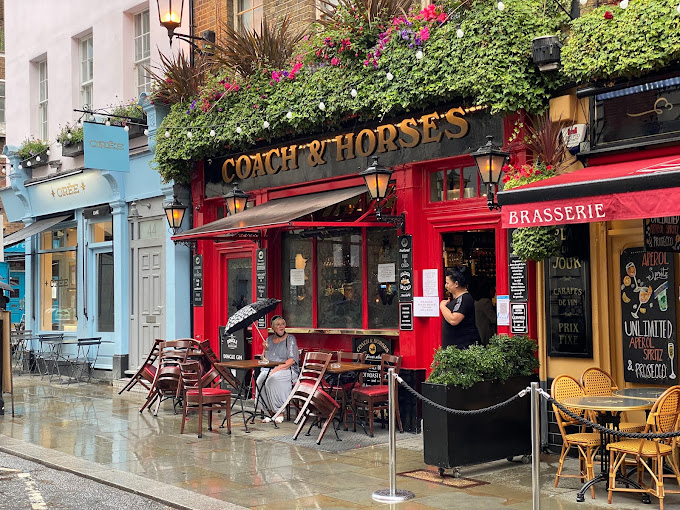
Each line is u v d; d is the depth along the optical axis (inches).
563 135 331.3
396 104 396.5
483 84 344.5
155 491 289.9
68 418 462.9
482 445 309.7
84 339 637.3
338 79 424.8
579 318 331.3
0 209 944.9
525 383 327.0
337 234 466.6
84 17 684.7
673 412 259.4
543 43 331.3
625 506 262.5
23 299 1007.6
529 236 325.7
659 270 313.1
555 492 282.0
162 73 575.2
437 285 398.0
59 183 700.0
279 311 504.7
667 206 244.4
